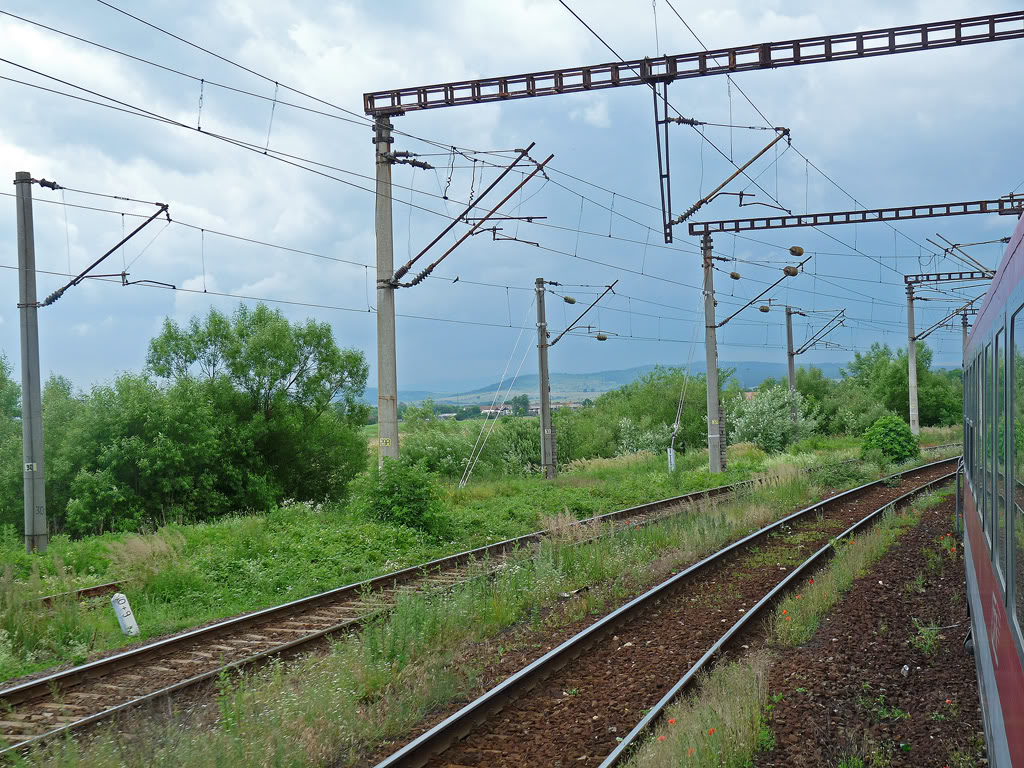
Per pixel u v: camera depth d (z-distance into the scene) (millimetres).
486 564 13703
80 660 9945
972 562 8109
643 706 7598
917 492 24234
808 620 10148
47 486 22547
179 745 6637
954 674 8297
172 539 16156
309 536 17422
